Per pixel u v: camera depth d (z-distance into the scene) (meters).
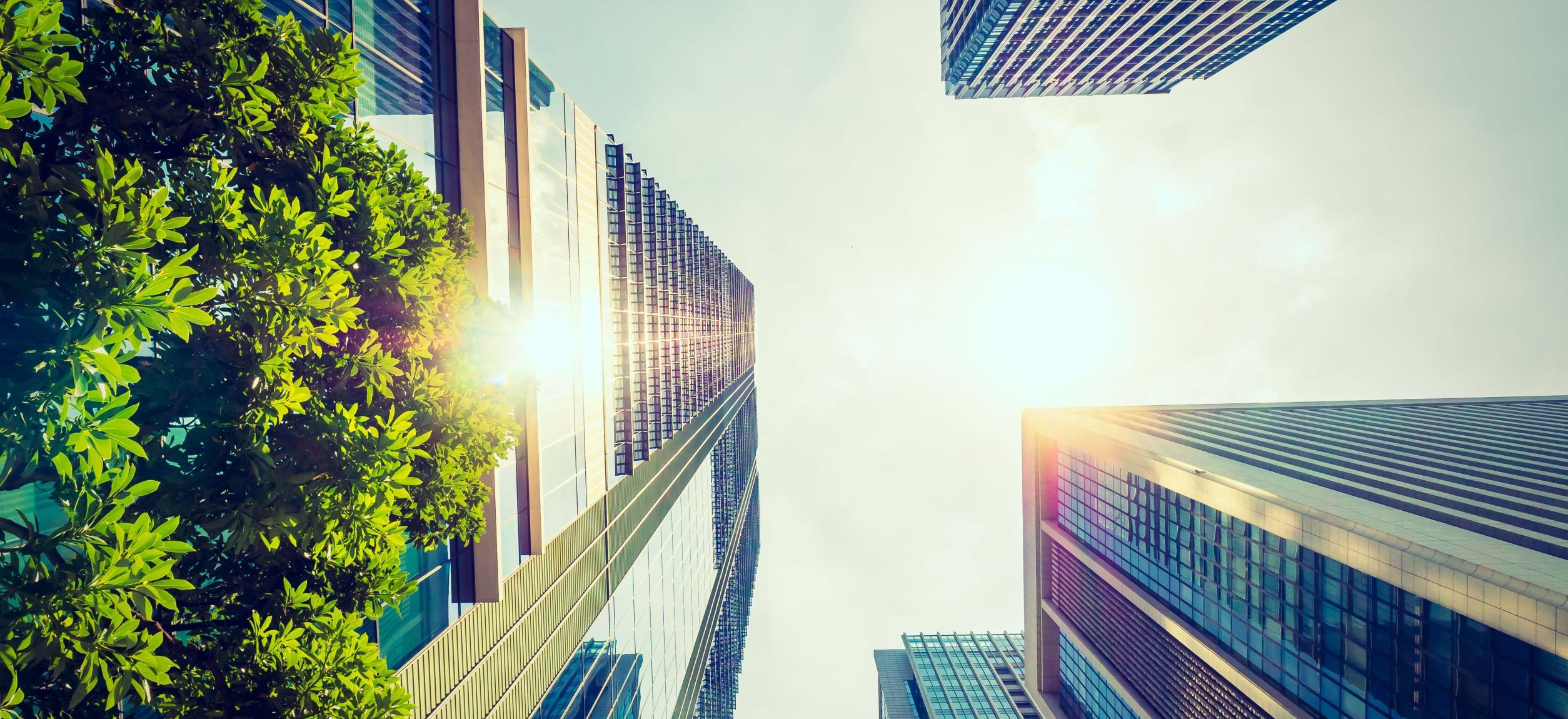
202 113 9.68
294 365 10.77
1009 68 99.94
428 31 20.09
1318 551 31.19
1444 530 27.88
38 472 7.31
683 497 53.19
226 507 9.05
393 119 18.08
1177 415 70.25
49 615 6.83
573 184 29.12
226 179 9.46
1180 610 45.12
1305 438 54.12
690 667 54.84
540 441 25.08
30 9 6.65
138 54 9.34
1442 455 46.34
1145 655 51.22
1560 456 45.34
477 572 21.75
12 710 7.19
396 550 12.15
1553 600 20.86
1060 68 100.19
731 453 86.06
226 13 10.30
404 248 12.84
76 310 6.93
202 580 10.44
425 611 19.36
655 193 43.59
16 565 6.85
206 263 8.93
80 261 6.88
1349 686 30.50
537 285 24.81
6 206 6.93
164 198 7.50
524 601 24.42
